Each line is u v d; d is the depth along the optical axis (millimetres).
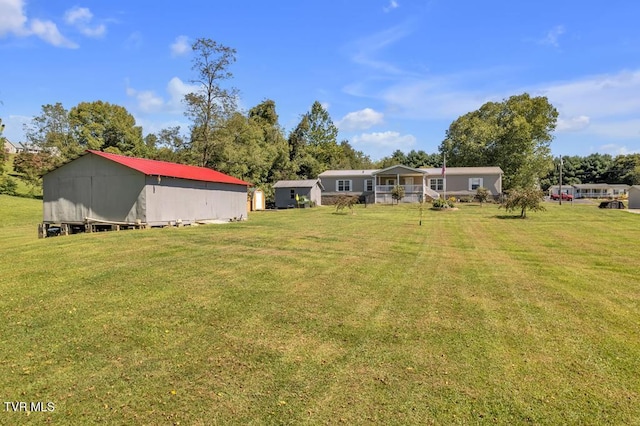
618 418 3148
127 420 3062
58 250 9500
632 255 10977
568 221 20797
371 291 6719
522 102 51438
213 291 6414
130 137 54594
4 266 7734
